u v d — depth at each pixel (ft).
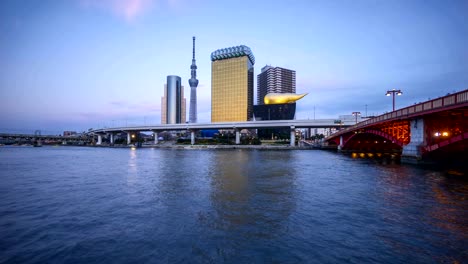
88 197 66.59
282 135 625.82
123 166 146.61
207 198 65.26
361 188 77.82
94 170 127.13
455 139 101.45
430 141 123.95
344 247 35.60
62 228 43.50
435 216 49.11
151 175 108.47
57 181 92.89
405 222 45.75
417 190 73.61
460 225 43.98
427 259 31.99
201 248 35.68
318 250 34.76
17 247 36.06
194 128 483.10
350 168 132.57
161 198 65.36
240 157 221.66
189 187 80.43
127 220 47.60
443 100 98.12
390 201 61.00
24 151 358.02
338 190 75.05
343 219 47.67
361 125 201.46
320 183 87.45
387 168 127.44
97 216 50.08
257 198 65.10
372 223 45.29
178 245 36.70
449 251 34.12
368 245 36.19
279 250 34.86
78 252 34.55
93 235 40.37
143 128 540.93
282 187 80.07
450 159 125.80
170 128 509.76
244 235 40.22
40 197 66.74
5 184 86.69
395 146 283.18
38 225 44.96
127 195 68.95
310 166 144.15
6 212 52.70
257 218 48.57
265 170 125.49
